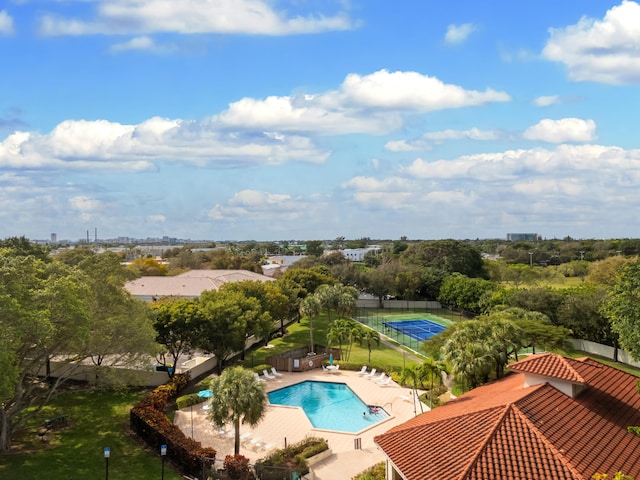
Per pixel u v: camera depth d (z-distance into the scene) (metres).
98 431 37.59
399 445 24.59
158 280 91.44
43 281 33.97
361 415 46.16
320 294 80.56
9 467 30.30
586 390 29.84
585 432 24.75
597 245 186.00
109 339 37.81
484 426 23.81
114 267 41.03
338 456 35.53
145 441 35.97
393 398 49.00
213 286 87.56
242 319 53.97
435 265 134.00
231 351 56.84
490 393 32.16
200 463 30.70
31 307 30.16
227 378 33.34
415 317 104.44
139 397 46.03
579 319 68.94
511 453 21.61
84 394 46.19
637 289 42.41
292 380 56.03
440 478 20.45
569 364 30.19
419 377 47.75
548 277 124.12
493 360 40.28
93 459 32.50
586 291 76.25
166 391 44.84
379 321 98.56
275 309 71.50
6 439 33.25
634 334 42.00
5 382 26.95
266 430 40.66
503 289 92.62
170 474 30.92
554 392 28.47
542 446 22.12
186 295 84.00
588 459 22.08
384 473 29.08
